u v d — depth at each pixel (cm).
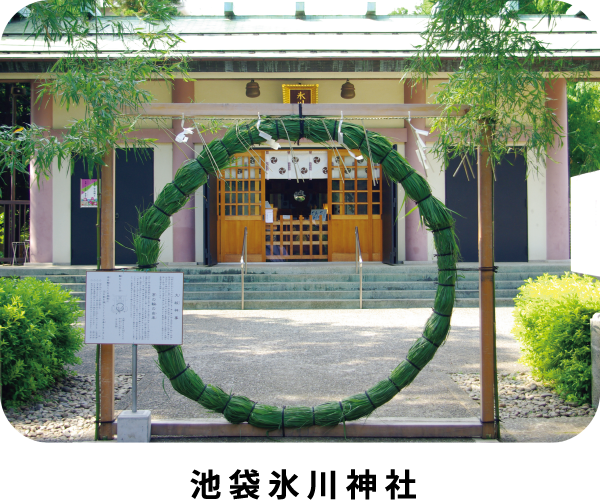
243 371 473
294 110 318
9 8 1175
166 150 1021
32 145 297
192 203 1034
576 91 1456
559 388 400
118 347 586
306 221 1116
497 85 296
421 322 711
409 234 1028
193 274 912
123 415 311
